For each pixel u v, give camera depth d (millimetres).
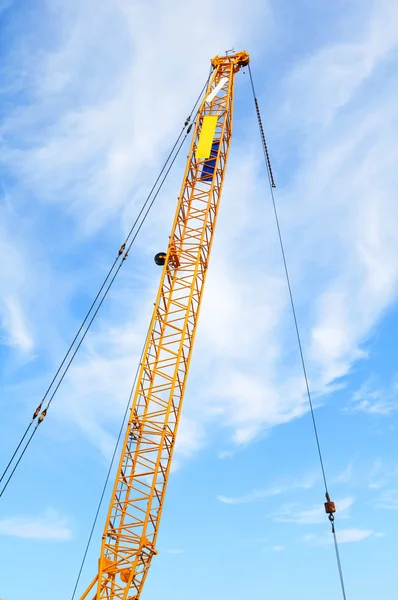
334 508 41625
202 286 51562
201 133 57781
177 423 45812
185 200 55000
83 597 41188
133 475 43938
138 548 41625
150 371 47375
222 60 65250
